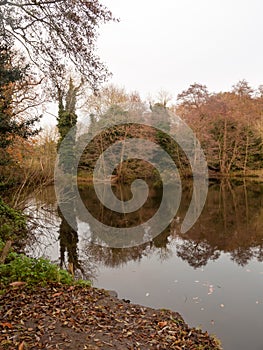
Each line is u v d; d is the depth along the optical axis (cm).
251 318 485
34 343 311
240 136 2972
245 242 957
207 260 798
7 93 943
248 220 1266
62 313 386
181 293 589
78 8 589
